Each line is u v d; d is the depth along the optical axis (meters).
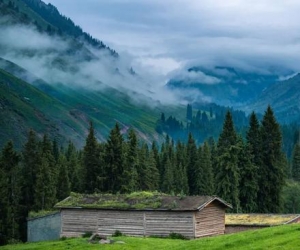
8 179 94.50
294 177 161.62
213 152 147.50
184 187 132.50
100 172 108.19
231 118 107.00
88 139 110.31
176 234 63.09
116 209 67.50
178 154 149.62
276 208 105.56
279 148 106.12
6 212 87.75
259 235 43.16
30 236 77.31
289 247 37.62
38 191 97.94
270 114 107.88
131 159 112.31
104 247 53.69
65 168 111.88
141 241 56.91
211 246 42.09
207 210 64.62
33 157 102.94
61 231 72.12
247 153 104.81
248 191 104.25
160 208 64.19
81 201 72.31
